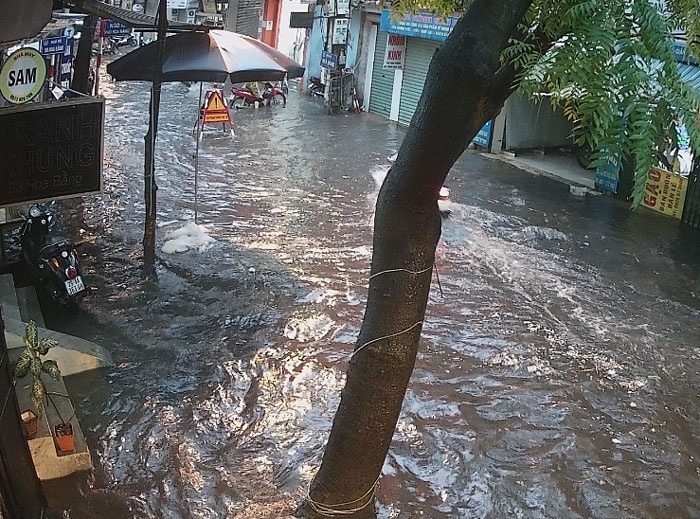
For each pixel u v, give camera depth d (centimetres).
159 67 923
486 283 1004
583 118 270
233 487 577
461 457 634
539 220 1294
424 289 450
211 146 1630
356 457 478
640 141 262
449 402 715
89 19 1096
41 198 703
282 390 715
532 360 806
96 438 619
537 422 693
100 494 557
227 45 992
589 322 909
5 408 479
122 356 750
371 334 456
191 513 547
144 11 2372
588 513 580
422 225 434
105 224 1105
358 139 1848
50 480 565
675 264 1119
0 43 500
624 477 625
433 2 499
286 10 2661
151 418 653
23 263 895
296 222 1189
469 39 376
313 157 1622
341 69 2222
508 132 1789
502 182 1541
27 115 670
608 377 782
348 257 1059
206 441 630
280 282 954
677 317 939
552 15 324
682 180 1311
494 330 870
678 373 800
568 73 270
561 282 1026
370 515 512
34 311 811
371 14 2148
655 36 279
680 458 655
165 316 841
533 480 613
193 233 1083
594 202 1424
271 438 641
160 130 1731
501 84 378
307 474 597
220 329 822
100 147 718
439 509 574
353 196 1357
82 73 1127
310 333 828
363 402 464
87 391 683
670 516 583
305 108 2216
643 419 711
